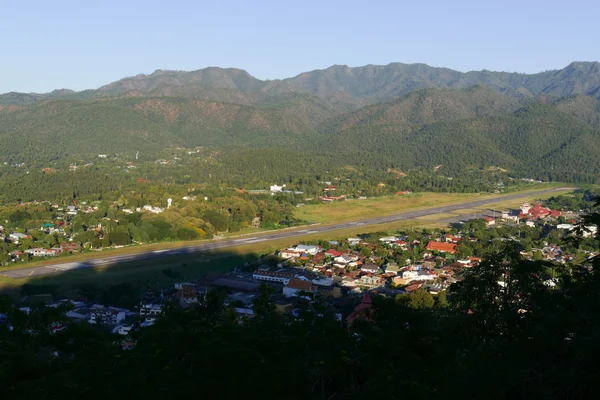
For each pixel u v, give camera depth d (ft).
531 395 92.58
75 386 117.50
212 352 117.29
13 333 164.55
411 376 111.75
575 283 108.99
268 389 111.75
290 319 164.55
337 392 122.52
